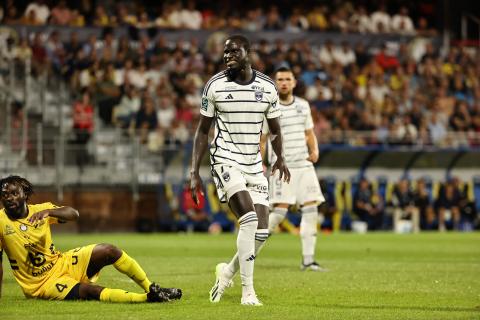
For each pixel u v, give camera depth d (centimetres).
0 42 10162
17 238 2897
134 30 10969
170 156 9388
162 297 2917
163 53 10794
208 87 3033
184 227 9250
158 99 10212
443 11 13000
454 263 5128
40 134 9100
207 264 4816
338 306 2964
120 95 10031
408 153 9912
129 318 2578
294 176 4603
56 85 10119
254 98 3023
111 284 3612
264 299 3177
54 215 2953
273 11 12000
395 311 2822
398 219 9719
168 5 11688
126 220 9238
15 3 10994
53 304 2861
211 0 12244
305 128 4659
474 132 11169
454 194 10019
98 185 9206
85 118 9569
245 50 3002
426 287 3641
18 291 3325
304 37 11869
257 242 3078
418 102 11319
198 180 3038
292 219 9288
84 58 10206
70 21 10919
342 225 9738
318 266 4516
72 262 2972
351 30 12344
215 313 2712
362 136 10225
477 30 13238
